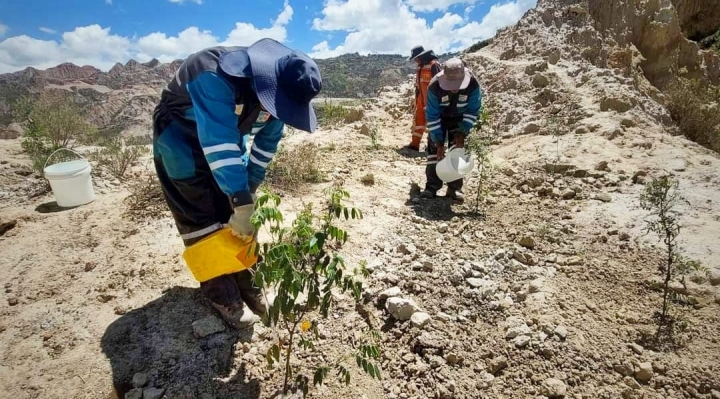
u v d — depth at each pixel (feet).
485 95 29.96
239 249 8.27
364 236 13.56
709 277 11.06
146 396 8.11
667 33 36.06
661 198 11.18
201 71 7.43
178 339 9.32
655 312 10.28
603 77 27.32
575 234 13.80
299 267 7.53
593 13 36.76
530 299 10.71
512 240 13.74
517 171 19.01
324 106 32.65
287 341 9.42
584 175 17.85
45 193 16.75
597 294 10.98
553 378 8.63
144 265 11.73
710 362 8.93
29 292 10.92
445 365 8.94
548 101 26.55
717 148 25.73
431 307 10.53
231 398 8.17
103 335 9.47
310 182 17.89
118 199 15.87
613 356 9.10
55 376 8.55
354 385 8.52
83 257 12.31
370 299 10.62
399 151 24.02
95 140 25.26
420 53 23.41
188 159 8.17
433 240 13.71
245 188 7.66
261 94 7.34
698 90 31.94
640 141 20.51
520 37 35.06
